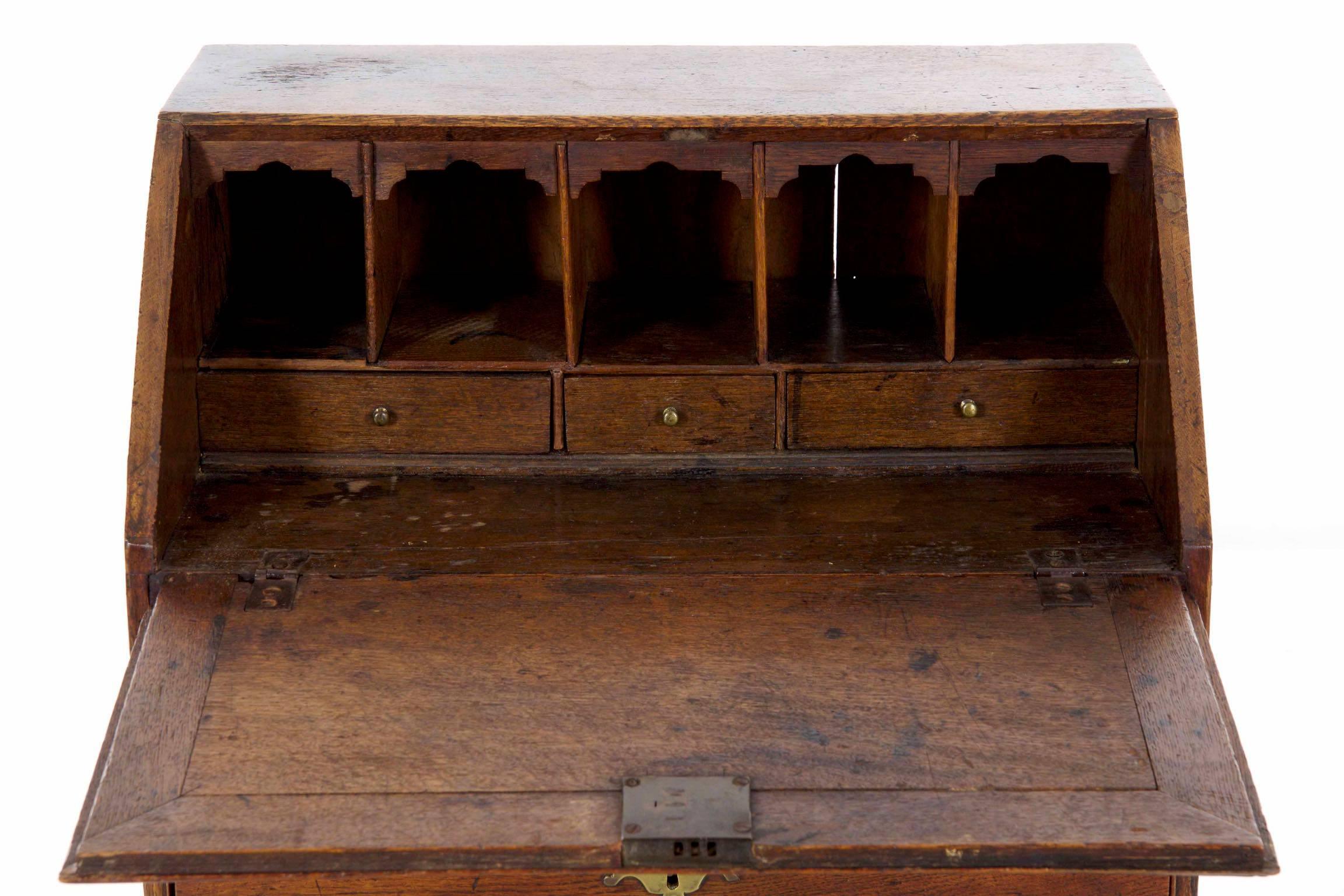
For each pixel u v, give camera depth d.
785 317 4.73
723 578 4.18
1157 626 4.05
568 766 3.81
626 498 4.45
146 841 3.66
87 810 3.71
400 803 3.75
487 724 3.89
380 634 4.05
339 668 3.98
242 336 4.59
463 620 4.08
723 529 4.34
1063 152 4.29
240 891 4.11
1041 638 4.04
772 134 4.25
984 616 4.08
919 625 4.07
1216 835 3.67
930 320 4.71
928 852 3.67
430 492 4.47
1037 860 3.67
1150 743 3.83
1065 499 4.44
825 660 4.00
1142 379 4.49
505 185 4.85
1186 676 3.95
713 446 4.56
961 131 4.25
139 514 4.14
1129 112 4.24
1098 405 4.54
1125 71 4.54
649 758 3.83
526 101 4.36
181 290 4.32
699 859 3.68
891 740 3.85
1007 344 4.58
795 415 4.54
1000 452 4.57
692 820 3.70
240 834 3.68
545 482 4.52
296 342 4.58
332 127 4.25
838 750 3.84
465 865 3.68
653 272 4.94
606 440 4.55
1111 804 3.73
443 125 4.25
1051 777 3.78
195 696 3.92
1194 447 4.16
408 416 4.54
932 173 4.29
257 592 4.13
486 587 4.16
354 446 4.56
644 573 4.20
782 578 4.18
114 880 3.64
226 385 4.50
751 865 3.68
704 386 4.51
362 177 4.30
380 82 4.52
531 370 4.50
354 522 4.36
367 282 4.41
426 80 4.55
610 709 3.91
